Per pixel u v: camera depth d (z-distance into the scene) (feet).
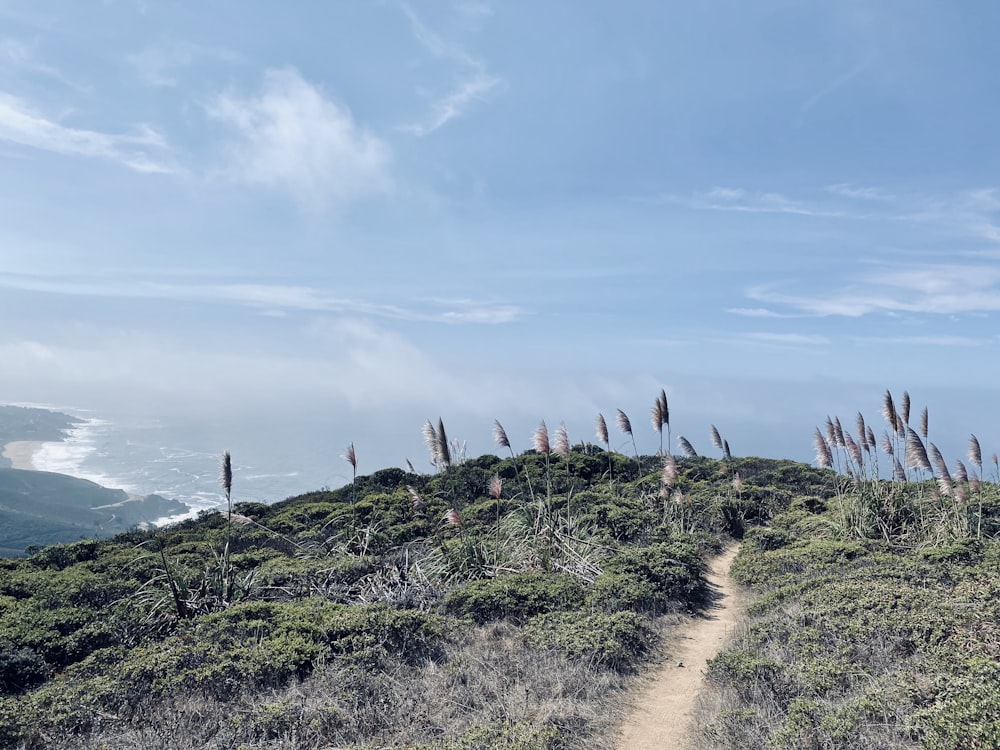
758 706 24.13
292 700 25.90
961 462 50.78
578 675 28.60
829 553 47.73
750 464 104.47
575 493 76.74
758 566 48.37
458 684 27.94
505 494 76.95
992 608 28.12
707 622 40.24
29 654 34.73
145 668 29.09
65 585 47.96
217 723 24.76
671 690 29.01
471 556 47.14
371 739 23.67
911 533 51.44
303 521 78.59
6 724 24.53
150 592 42.86
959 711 19.21
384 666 29.99
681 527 62.23
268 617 36.55
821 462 61.26
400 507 76.28
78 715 25.52
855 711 21.15
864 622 29.50
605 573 44.96
